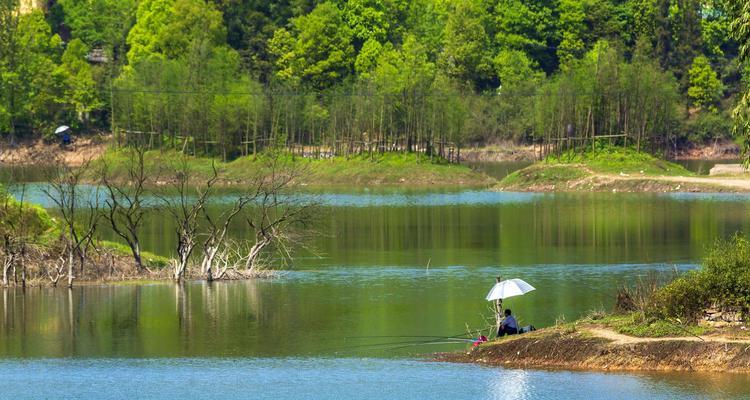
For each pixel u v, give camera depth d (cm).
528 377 8262
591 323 8994
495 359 8844
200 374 8725
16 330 10344
